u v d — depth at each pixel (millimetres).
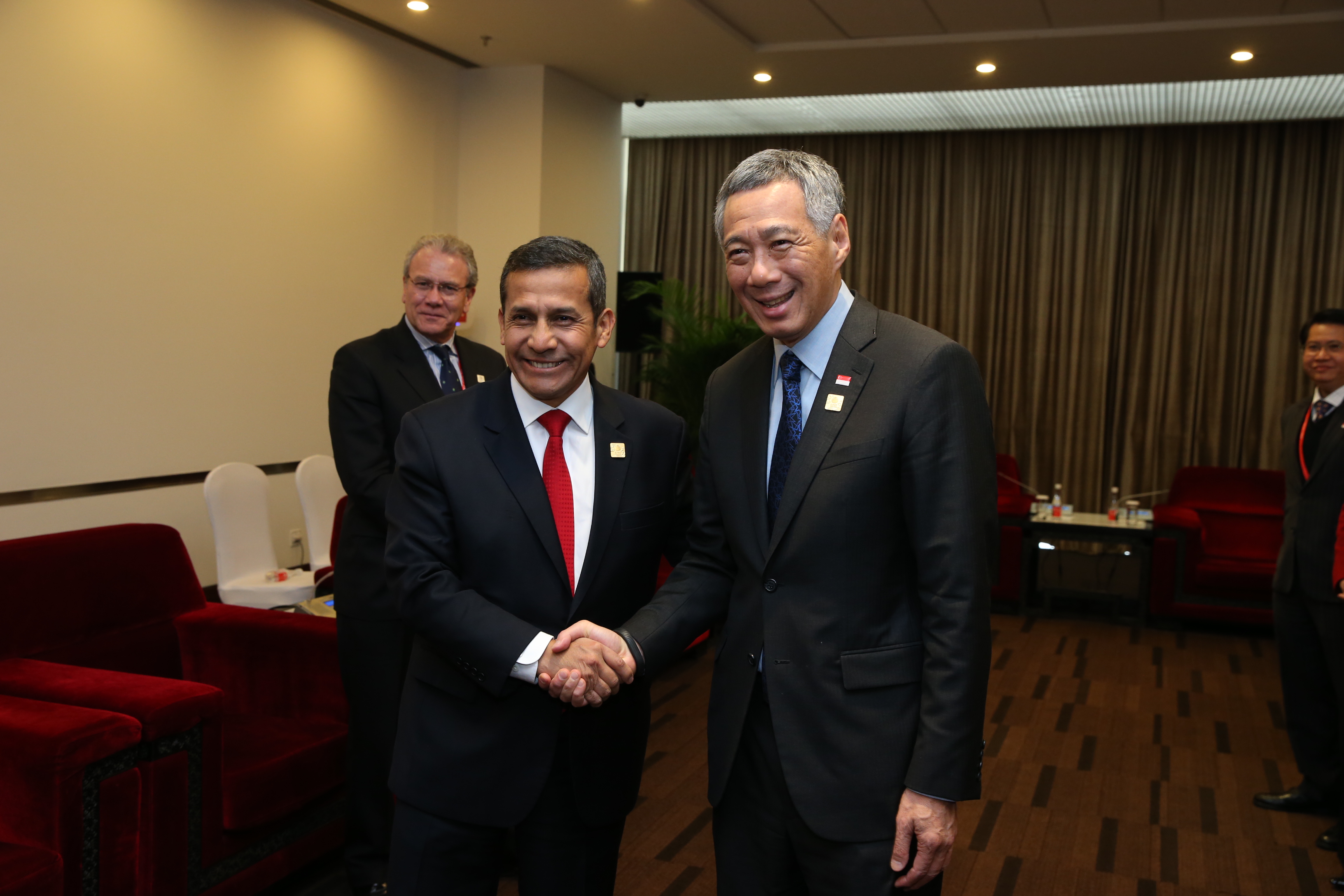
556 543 1747
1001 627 6230
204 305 5105
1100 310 8008
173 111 4883
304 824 2723
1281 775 3877
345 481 2639
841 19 5797
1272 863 3133
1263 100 7000
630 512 1804
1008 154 8172
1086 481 8133
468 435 1771
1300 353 7570
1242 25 5480
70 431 4461
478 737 1726
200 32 5008
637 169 9148
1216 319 7758
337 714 2939
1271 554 6406
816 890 1611
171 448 4965
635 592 1839
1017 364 8211
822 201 1553
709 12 5723
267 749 2654
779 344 1689
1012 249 8180
